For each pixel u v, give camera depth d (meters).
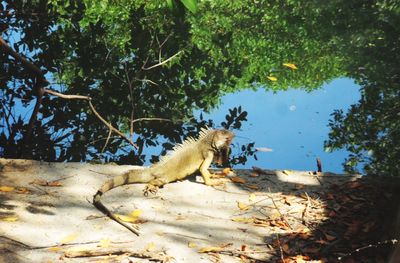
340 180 7.07
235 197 6.57
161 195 6.52
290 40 21.34
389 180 7.02
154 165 6.73
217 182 6.84
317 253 5.61
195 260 5.38
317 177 7.14
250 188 6.80
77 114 9.44
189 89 9.38
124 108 9.36
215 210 6.29
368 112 13.26
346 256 5.54
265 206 6.41
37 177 6.62
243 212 6.28
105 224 5.84
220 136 6.86
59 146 9.30
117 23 17.22
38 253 5.28
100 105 9.33
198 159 6.86
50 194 6.28
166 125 9.38
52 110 9.23
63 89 11.20
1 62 9.22
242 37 21.23
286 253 5.60
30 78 9.26
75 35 9.88
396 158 12.43
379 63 13.68
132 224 5.87
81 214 5.97
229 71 9.55
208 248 5.52
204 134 6.98
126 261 5.27
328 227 6.04
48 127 9.31
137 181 6.60
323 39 18.97
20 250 5.29
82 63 9.27
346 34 16.20
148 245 5.52
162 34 9.33
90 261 5.24
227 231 5.90
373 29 14.96
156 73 9.34
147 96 9.36
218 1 21.67
